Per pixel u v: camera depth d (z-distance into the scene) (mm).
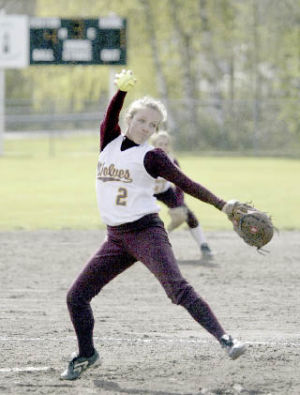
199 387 14703
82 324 15336
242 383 14914
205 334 19484
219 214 46344
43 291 25484
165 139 30438
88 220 43375
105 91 130750
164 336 19219
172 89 118250
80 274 15336
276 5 115188
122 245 14992
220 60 119562
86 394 14352
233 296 24656
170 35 113062
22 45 96562
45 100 125375
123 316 21656
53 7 112750
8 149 113688
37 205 49969
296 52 107250
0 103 101500
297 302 23844
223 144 107375
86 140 128750
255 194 55375
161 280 14609
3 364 16547
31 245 35219
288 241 36719
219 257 32250
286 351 17562
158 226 14875
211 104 106812
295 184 63281
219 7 112875
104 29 87500
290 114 105438
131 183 14727
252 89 119875
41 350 17812
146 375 15586
